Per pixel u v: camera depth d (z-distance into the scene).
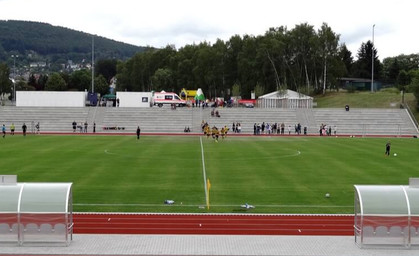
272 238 23.19
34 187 22.30
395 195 22.08
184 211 28.59
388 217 21.84
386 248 21.81
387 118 95.94
